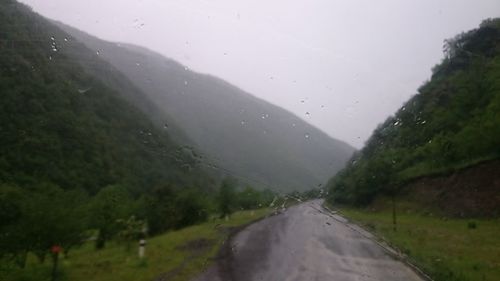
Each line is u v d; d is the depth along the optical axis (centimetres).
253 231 2173
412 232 2234
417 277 1084
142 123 5466
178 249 1547
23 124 3734
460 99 4288
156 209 2580
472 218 2784
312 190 4525
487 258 1423
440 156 3834
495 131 3131
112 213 1909
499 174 2914
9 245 1125
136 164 4506
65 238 1158
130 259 1338
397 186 4062
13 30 4569
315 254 1441
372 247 1636
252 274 1098
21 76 4122
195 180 4200
